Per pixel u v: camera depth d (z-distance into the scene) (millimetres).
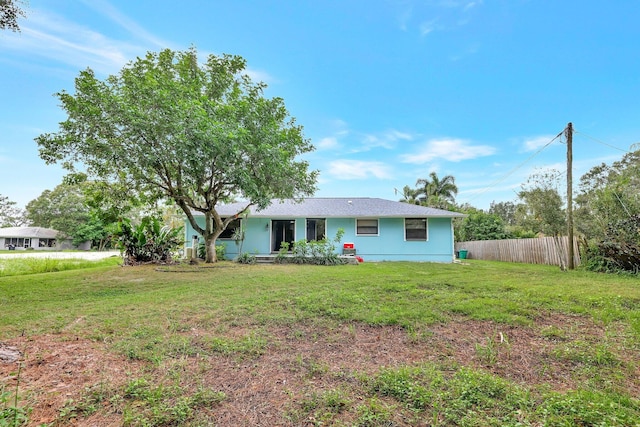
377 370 3029
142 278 9234
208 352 3494
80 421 2191
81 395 2510
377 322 4480
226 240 15570
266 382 2818
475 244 20531
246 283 7906
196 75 11320
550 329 4141
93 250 40188
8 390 2561
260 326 4418
